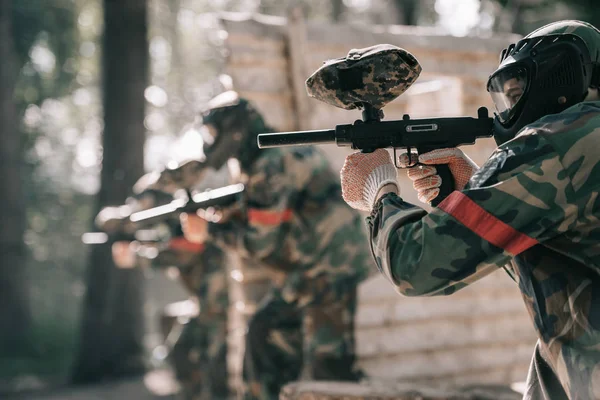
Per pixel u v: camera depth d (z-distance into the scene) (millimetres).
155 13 28109
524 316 6793
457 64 6703
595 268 1793
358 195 2137
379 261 1952
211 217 5102
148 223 5453
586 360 1783
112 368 11711
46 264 24500
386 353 6055
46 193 24453
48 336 16906
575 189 1773
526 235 1787
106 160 12000
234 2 28047
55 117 26984
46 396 10539
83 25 23281
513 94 1958
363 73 2117
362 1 22312
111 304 11875
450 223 1809
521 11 11945
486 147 6383
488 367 6504
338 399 3914
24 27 20188
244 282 6176
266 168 4664
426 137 2131
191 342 6984
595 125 1802
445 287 1839
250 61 6012
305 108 6012
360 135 2139
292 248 4727
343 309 4707
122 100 12039
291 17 6070
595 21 11156
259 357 4695
